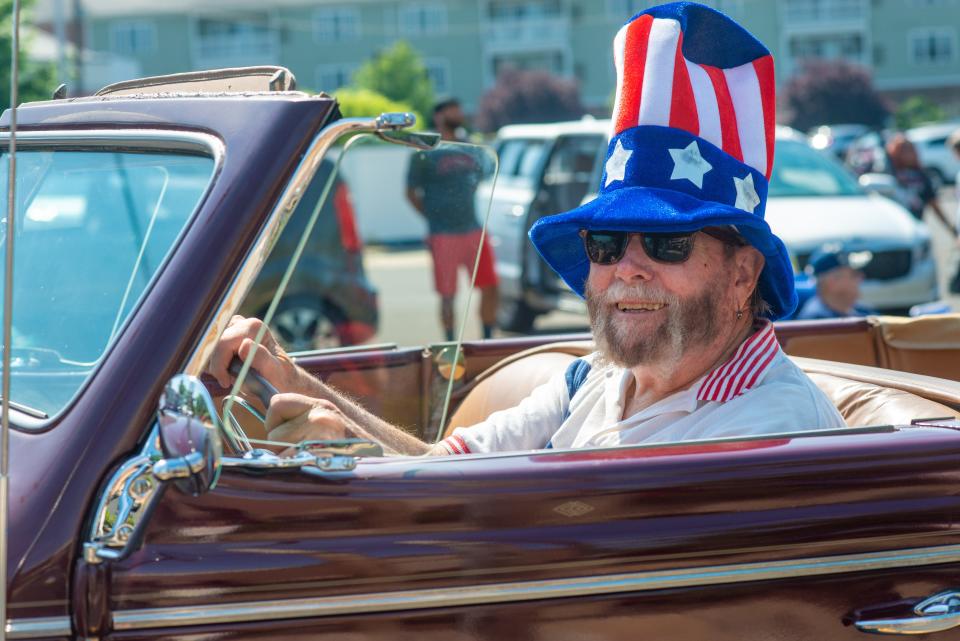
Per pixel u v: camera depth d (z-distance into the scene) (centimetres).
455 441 243
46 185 197
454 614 156
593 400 241
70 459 150
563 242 233
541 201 962
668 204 201
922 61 6150
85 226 186
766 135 218
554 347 307
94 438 151
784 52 6191
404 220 1444
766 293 222
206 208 162
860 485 168
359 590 153
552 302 959
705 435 209
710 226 205
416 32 5984
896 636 170
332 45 5866
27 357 174
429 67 6025
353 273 803
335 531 153
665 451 167
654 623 162
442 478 156
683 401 214
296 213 311
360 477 155
